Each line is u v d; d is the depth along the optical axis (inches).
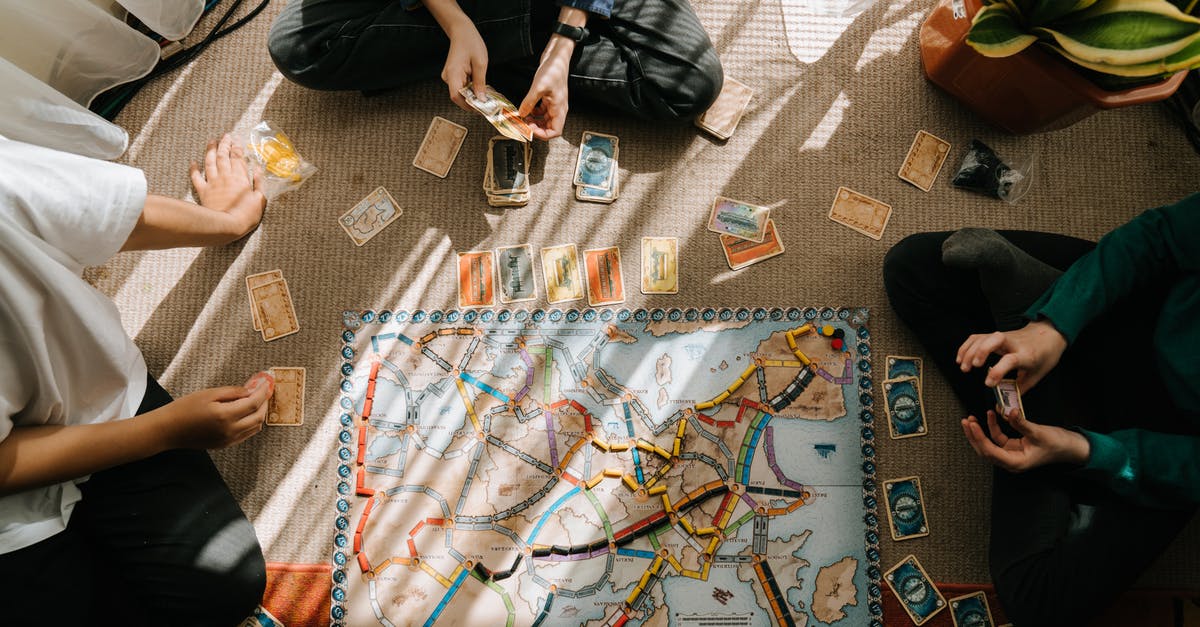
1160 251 56.4
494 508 66.6
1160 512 56.4
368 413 67.7
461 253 70.2
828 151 71.9
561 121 66.2
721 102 72.3
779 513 66.4
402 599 65.5
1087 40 56.6
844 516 66.4
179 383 68.7
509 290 69.6
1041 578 57.7
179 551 59.1
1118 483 55.7
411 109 72.3
